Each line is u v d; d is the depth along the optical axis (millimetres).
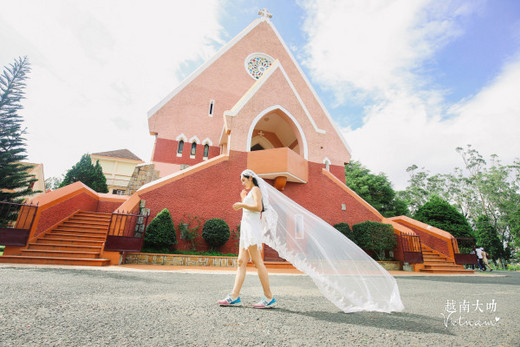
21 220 8094
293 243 3098
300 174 13188
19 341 1471
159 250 9602
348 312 2744
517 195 33688
